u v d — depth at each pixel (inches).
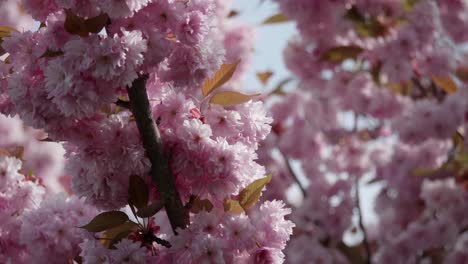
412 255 168.1
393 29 144.9
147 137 71.1
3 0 88.7
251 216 74.0
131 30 70.4
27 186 80.2
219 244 70.1
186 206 72.0
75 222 77.5
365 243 167.9
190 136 71.1
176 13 70.6
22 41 71.0
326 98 180.2
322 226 167.0
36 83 70.9
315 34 145.9
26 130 111.0
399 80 143.2
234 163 71.3
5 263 78.9
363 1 140.0
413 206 178.2
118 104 71.5
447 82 151.9
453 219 163.9
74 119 71.2
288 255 163.0
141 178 71.4
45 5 71.1
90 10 69.8
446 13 163.9
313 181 174.2
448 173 175.8
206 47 71.6
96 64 68.9
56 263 77.2
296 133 175.8
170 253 70.9
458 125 159.9
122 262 70.5
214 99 73.3
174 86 72.6
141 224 72.6
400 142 179.6
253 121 73.2
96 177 71.5
